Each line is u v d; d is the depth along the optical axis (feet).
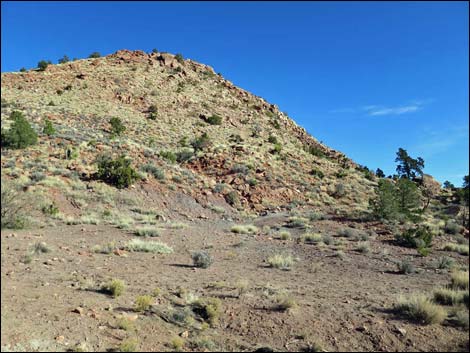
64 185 83.71
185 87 272.92
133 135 163.94
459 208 114.62
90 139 127.34
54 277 33.42
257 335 25.20
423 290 37.22
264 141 203.92
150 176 104.94
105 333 23.18
